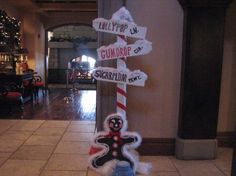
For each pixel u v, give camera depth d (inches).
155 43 144.4
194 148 143.8
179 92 148.1
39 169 130.0
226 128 163.6
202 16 137.2
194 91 141.4
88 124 214.2
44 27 438.3
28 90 326.3
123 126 127.7
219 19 138.1
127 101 146.6
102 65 140.2
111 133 127.5
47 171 128.0
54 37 552.7
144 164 130.3
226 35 155.4
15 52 315.6
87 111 272.5
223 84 159.5
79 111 271.9
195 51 138.9
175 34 144.6
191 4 134.0
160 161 142.7
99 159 127.6
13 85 274.4
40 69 422.0
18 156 145.6
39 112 263.9
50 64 565.0
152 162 141.1
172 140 150.6
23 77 291.7
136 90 146.5
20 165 134.2
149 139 149.9
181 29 144.5
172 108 149.2
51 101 335.6
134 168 126.4
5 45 282.2
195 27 137.5
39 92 397.4
